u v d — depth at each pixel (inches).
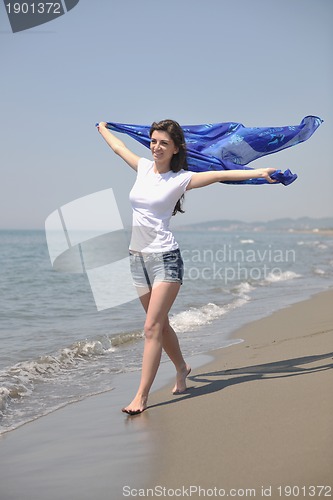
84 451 135.3
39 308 417.7
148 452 130.7
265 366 207.9
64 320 363.3
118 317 373.4
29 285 578.9
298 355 222.2
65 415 169.2
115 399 185.3
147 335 170.7
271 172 170.7
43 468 126.3
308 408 146.6
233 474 112.7
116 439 142.3
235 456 121.3
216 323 342.3
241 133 208.1
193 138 205.6
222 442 130.7
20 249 1469.0
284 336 282.5
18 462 131.3
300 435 128.1
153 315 169.9
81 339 296.7
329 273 763.4
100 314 388.2
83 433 149.9
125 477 118.0
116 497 109.0
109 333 313.6
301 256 1255.5
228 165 189.2
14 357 256.4
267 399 160.4
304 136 212.4
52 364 241.3
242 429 137.6
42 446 141.7
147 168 178.2
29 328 333.1
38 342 290.7
